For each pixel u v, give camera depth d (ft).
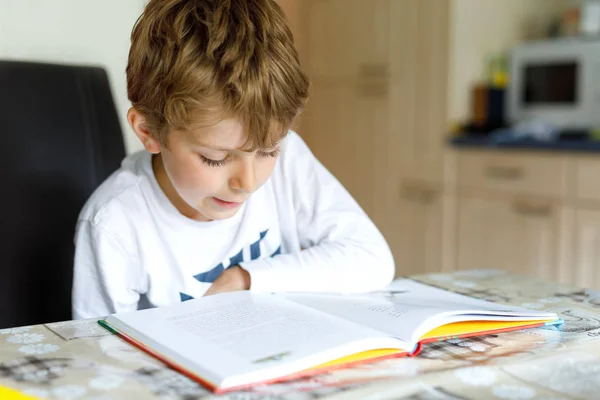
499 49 9.36
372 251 3.29
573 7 9.25
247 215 3.58
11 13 4.61
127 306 3.31
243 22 2.72
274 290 2.99
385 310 2.57
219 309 2.54
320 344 2.11
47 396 1.82
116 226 3.26
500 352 2.23
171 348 2.11
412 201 9.64
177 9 2.78
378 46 9.85
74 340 2.31
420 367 2.08
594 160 7.44
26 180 4.08
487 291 3.11
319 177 3.69
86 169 4.35
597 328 2.52
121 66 5.21
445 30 8.93
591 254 7.61
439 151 9.18
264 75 2.67
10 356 2.13
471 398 1.84
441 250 9.31
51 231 4.17
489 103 9.07
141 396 1.82
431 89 9.20
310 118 11.12
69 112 4.33
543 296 3.02
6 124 4.04
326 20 10.66
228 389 1.86
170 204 3.36
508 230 8.43
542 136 8.22
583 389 1.91
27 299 4.07
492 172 8.54
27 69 4.22
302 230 3.67
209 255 3.52
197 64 2.63
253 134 2.68
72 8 4.91
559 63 8.52
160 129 2.81
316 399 1.81
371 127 10.12
